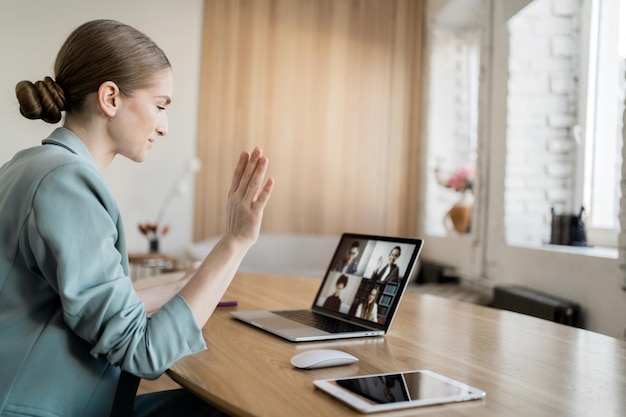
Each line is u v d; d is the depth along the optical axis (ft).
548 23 10.82
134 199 14.33
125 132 3.36
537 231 10.89
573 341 4.15
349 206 15.44
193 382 2.88
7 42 13.07
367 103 15.52
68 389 2.93
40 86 3.24
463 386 2.85
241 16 14.89
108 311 2.87
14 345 2.89
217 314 4.78
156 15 14.34
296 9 15.21
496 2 11.48
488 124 11.70
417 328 4.48
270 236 14.84
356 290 4.71
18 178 2.98
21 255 2.94
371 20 15.51
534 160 10.87
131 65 3.29
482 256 11.78
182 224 14.67
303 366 3.14
